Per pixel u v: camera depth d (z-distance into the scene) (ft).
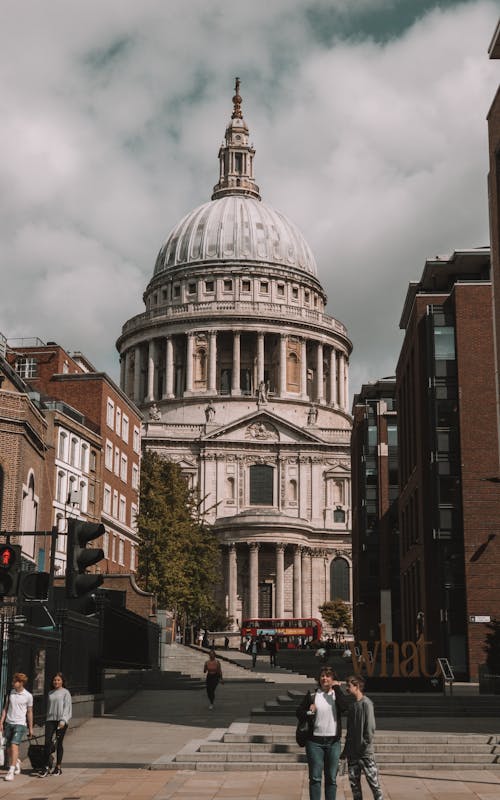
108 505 270.67
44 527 220.43
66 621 110.63
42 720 100.58
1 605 77.41
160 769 84.38
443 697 130.00
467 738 94.07
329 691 62.03
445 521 205.36
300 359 566.36
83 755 93.04
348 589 480.23
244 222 603.26
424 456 216.33
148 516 315.17
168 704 152.25
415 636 233.35
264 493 492.95
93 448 257.55
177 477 354.54
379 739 93.91
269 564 465.88
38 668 113.09
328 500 495.00
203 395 544.62
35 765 81.00
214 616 408.26
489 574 198.90
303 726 61.36
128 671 176.24
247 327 560.20
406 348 251.39
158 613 254.27
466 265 231.71
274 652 270.67
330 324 586.04
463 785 76.89
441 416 209.67
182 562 309.63
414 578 235.40
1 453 184.75
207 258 592.19
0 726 79.36
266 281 587.27
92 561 77.10
